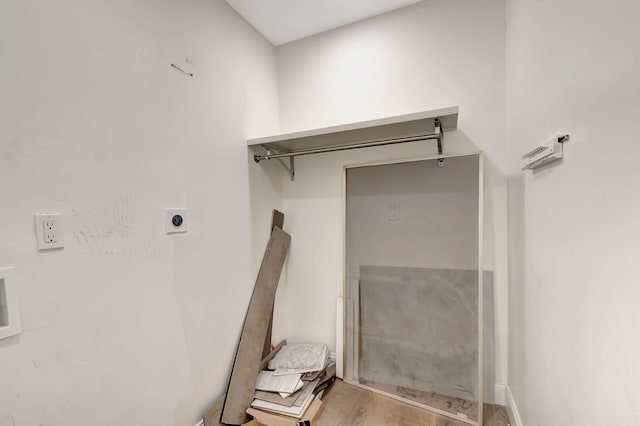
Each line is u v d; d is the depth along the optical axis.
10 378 0.81
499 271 1.68
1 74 0.80
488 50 1.68
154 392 1.24
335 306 2.13
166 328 1.30
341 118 2.06
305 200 2.22
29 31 0.85
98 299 1.03
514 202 1.48
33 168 0.86
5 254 0.80
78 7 0.97
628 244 0.58
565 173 0.87
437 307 1.74
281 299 2.23
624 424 0.59
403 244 1.86
